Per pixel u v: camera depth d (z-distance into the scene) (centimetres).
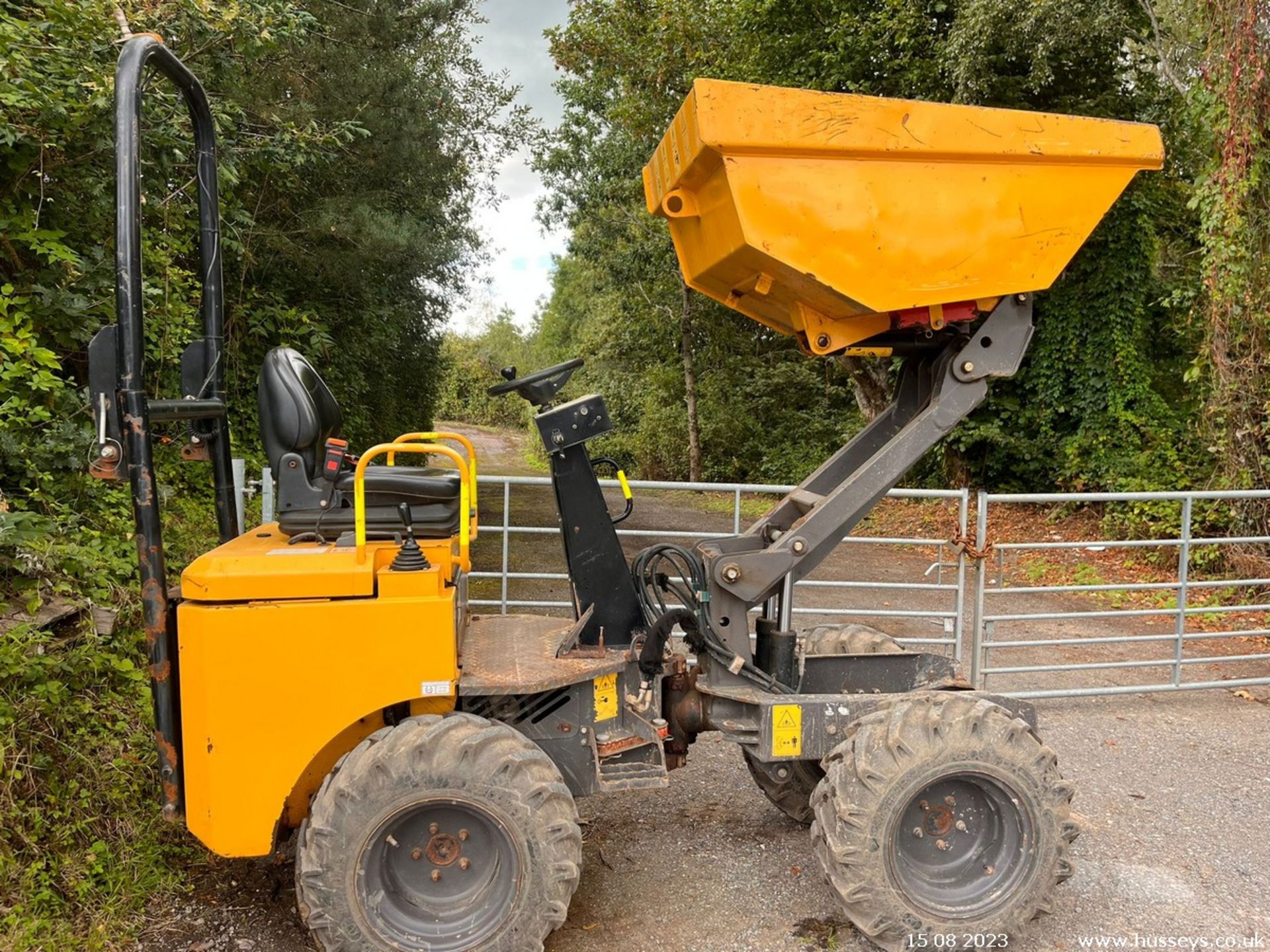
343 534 307
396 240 1200
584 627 326
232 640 260
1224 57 820
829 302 302
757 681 333
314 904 253
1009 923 283
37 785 333
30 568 408
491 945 258
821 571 987
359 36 1241
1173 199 1230
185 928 302
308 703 263
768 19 1352
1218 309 860
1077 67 1175
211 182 321
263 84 991
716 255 308
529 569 916
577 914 316
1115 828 393
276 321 1166
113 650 430
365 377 1485
